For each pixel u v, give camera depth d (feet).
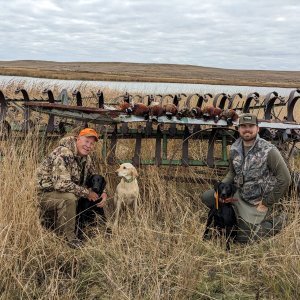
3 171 16.19
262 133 20.56
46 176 16.88
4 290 12.62
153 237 15.62
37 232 14.90
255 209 16.97
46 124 22.40
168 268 13.87
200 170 22.15
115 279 13.38
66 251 15.23
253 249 15.53
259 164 16.49
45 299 12.32
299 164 22.08
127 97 24.02
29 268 13.75
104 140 20.40
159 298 12.15
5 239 13.17
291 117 21.65
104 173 20.59
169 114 18.54
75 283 13.42
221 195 16.46
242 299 12.78
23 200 15.07
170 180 20.81
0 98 20.79
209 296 12.50
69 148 16.97
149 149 23.52
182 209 19.15
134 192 18.66
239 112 25.03
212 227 17.02
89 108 17.78
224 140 20.99
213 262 14.69
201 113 19.01
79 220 17.83
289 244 14.94
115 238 15.89
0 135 18.71
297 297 12.53
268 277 13.50
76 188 16.70
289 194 18.24
